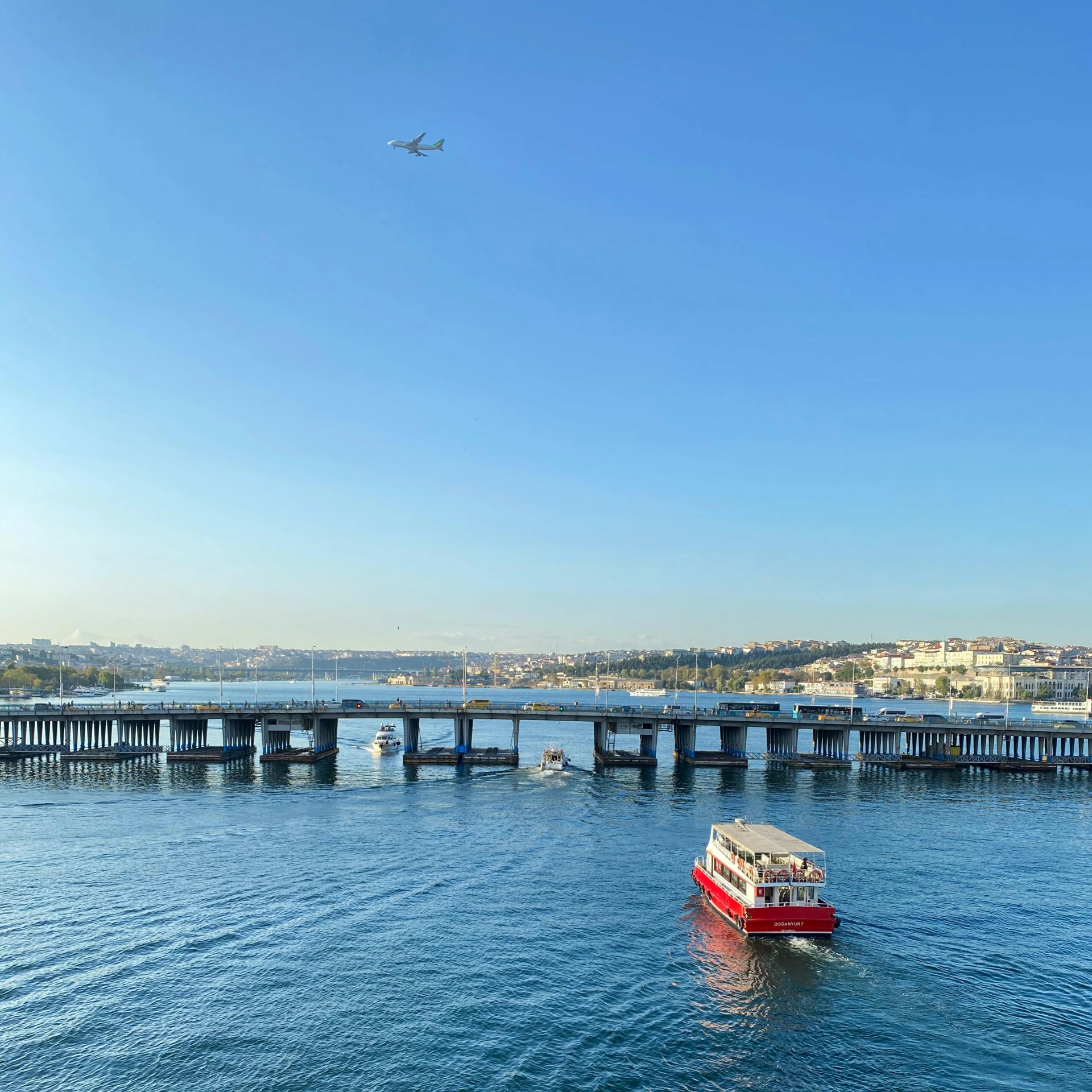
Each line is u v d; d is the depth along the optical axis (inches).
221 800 4633.4
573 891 3016.7
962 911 2849.4
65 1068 1814.7
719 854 2918.3
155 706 6525.6
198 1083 1760.6
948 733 6742.1
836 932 2637.8
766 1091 1764.3
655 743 6437.0
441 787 5108.3
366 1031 1983.3
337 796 4756.4
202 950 2437.3
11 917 2689.5
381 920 2701.8
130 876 3120.1
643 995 2192.4
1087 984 2297.0
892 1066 1870.1
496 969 2338.8
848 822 4239.7
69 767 5856.3
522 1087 1761.8
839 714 7145.7
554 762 5890.8
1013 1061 1900.8
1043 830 4183.1
